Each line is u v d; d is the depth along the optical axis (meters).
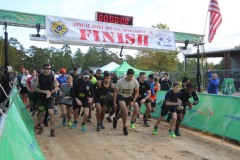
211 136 8.17
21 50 80.69
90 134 7.82
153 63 36.78
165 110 7.87
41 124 7.63
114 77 12.80
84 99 8.06
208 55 29.33
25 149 3.83
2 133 2.55
